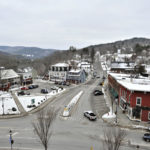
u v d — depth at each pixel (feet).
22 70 239.91
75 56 552.82
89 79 264.93
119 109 108.88
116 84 123.95
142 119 86.33
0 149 59.67
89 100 134.62
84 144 63.10
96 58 586.04
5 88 179.42
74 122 86.74
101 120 89.71
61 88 183.32
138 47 564.71
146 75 194.70
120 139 51.75
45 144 53.47
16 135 71.15
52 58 529.45
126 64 245.45
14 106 117.50
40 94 159.12
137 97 86.43
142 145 62.44
